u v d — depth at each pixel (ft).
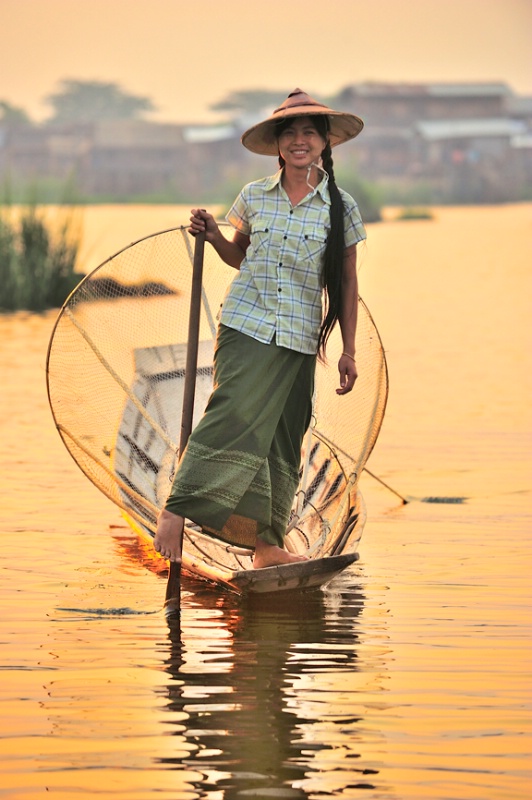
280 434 42.78
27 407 84.43
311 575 42.27
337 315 42.55
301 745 29.84
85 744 29.86
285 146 41.73
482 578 45.06
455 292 176.96
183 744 29.89
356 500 47.70
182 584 44.93
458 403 86.43
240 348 41.45
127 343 51.72
